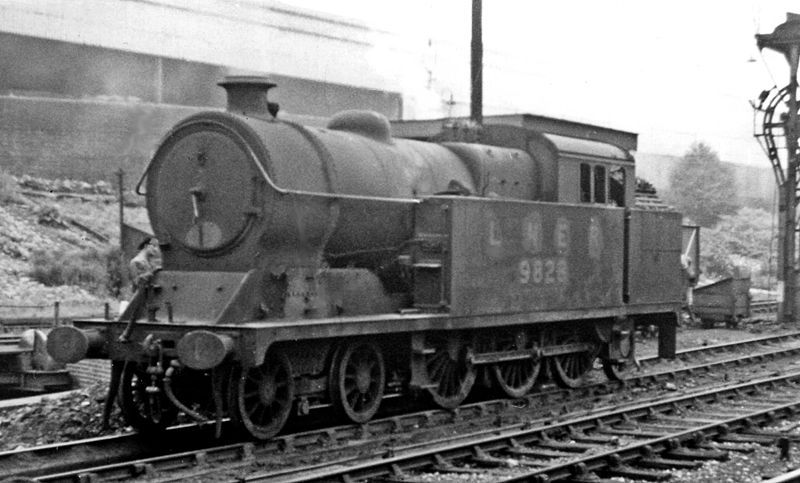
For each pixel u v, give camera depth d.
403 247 11.93
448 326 11.59
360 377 10.98
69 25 34.25
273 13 37.91
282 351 9.98
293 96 38.25
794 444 10.64
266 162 10.12
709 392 13.56
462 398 12.24
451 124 13.95
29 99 34.12
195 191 10.32
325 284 10.86
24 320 23.34
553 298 13.22
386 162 11.80
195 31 36.31
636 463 9.62
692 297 26.67
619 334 15.05
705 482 8.79
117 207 35.78
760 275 46.56
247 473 8.90
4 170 33.97
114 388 10.46
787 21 25.91
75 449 9.60
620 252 14.59
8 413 11.97
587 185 14.48
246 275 10.02
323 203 10.69
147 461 8.74
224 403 10.05
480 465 9.45
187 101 36.78
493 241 12.23
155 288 10.38
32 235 32.00
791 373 17.03
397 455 9.65
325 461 9.52
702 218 54.34
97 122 35.44
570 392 13.96
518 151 14.04
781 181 26.72
